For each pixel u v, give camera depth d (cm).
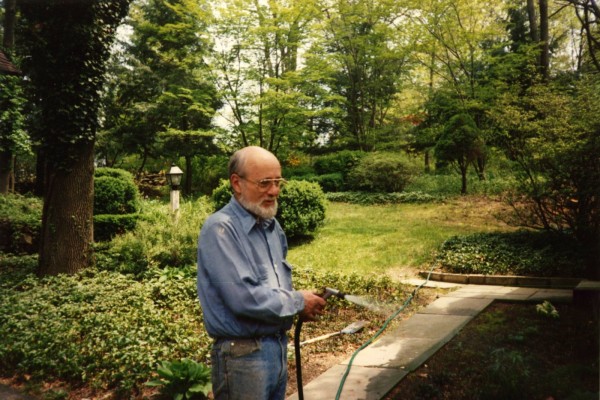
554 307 535
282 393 217
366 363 420
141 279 777
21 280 784
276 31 1777
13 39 1502
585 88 757
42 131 791
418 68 2402
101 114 850
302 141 2127
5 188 1443
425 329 503
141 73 2045
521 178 791
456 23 1752
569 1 797
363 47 2222
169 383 384
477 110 1705
